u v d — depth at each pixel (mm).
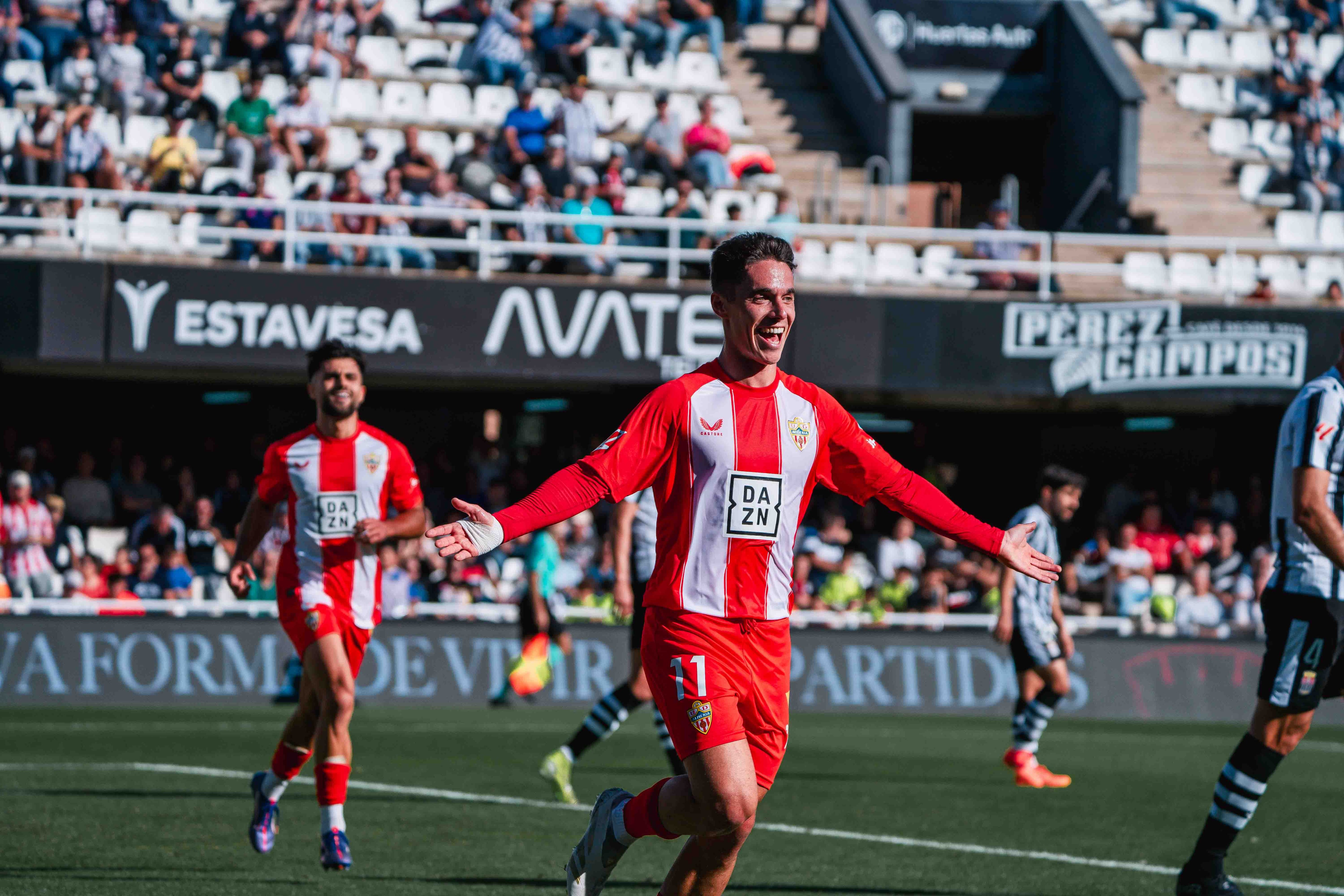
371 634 18453
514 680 37094
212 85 58281
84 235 50406
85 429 55469
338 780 17109
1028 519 28438
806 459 12328
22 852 18547
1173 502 59094
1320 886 18297
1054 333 50125
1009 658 47250
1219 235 61062
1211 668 47531
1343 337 16250
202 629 44031
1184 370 50156
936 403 56562
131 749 30938
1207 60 69188
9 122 55219
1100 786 28562
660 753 33031
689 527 12133
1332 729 44312
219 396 56719
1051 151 68875
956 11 68062
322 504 18156
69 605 43094
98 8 57062
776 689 12312
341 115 58375
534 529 11680
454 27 63531
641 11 66938
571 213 52062
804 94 66375
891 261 56375
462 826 21578
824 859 19500
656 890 17203
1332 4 70938
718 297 12320
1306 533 15781
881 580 51062
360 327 47969
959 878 18219
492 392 57562
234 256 49781
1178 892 16641
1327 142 64500
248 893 16312
